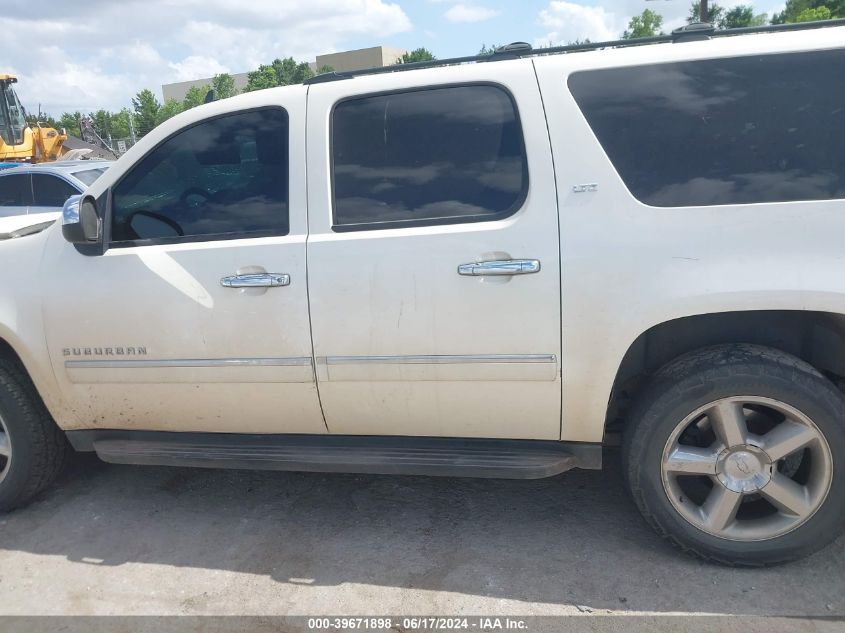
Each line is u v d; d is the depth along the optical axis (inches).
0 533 130.0
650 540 116.5
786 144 97.5
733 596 101.3
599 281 100.4
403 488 138.6
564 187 102.2
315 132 113.2
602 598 102.5
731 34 106.4
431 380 109.5
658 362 109.8
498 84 107.0
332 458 118.3
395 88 111.2
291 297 111.3
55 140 713.6
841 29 99.4
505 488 136.0
